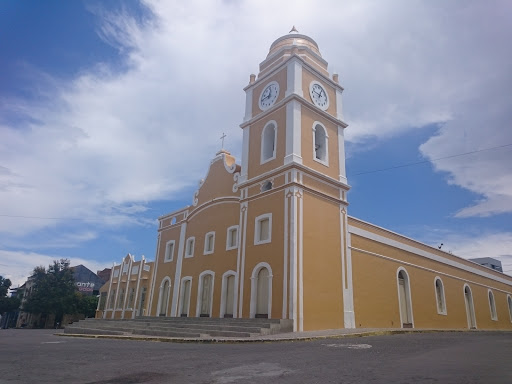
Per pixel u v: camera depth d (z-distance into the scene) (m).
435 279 30.67
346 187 23.16
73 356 9.09
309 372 6.86
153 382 6.08
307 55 24.89
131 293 35.81
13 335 19.14
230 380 6.20
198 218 28.20
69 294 45.25
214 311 23.50
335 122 24.42
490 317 37.56
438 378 6.12
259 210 21.72
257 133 24.09
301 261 19.03
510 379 5.98
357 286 22.42
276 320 17.14
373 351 9.95
